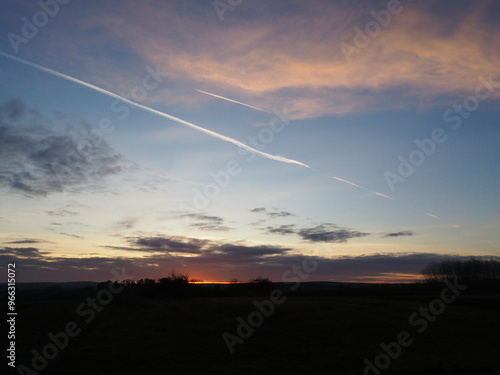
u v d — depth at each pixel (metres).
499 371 21.02
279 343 29.08
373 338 30.56
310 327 33.66
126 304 39.69
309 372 22.12
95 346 27.06
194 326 33.44
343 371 22.45
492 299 48.88
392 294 63.62
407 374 20.98
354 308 41.59
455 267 85.88
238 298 52.78
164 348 27.11
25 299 40.41
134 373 21.77
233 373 21.66
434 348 27.47
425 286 80.25
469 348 27.39
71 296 42.97
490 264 84.31
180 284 58.44
